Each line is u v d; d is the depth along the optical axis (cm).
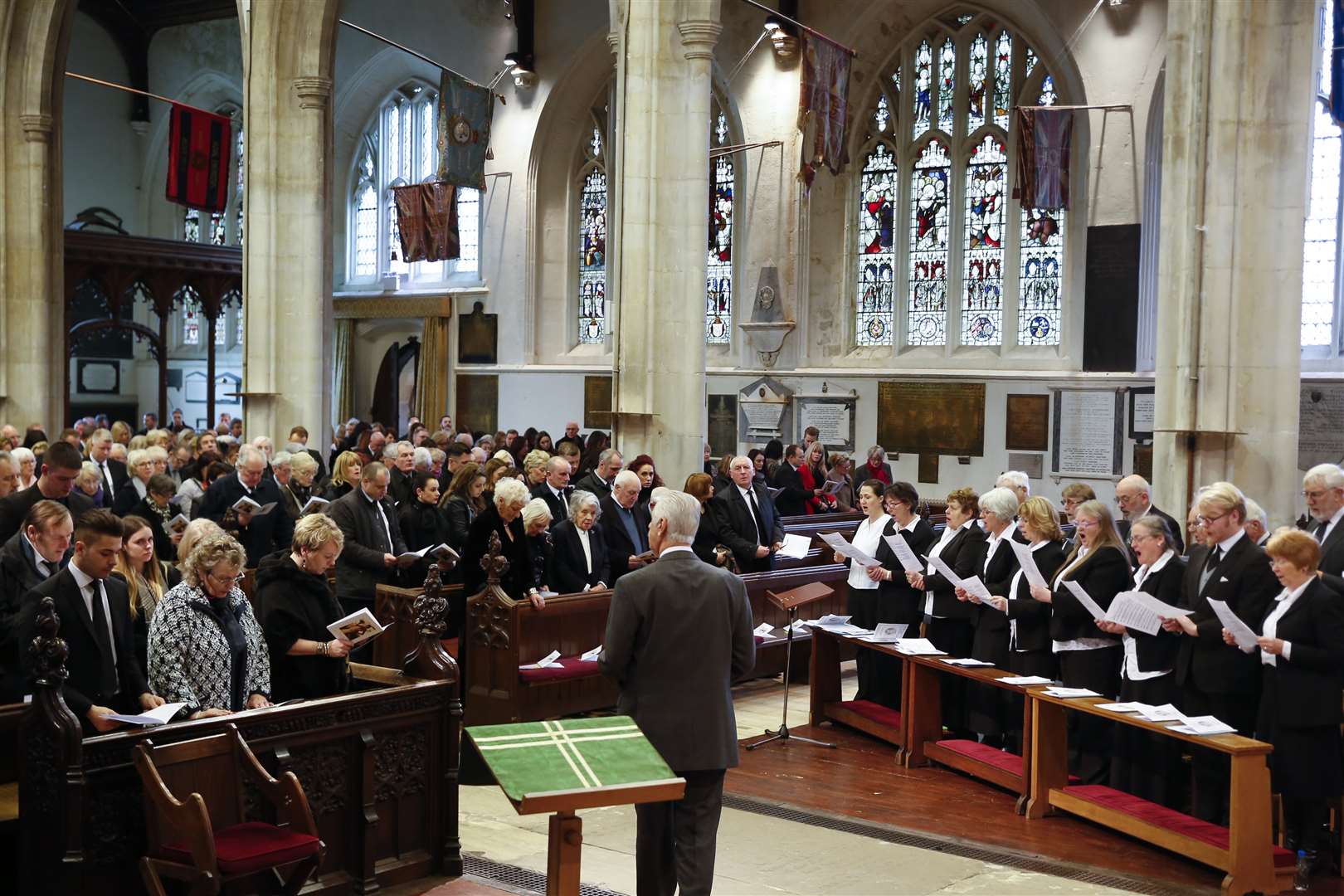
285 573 680
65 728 537
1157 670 768
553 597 970
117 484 1431
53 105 2173
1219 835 695
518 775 477
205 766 577
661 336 1420
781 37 2352
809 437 1902
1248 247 1086
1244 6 1071
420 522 1127
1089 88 2142
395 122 2958
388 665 1011
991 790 858
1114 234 2125
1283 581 691
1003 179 2306
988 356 2312
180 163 1992
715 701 575
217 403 3388
